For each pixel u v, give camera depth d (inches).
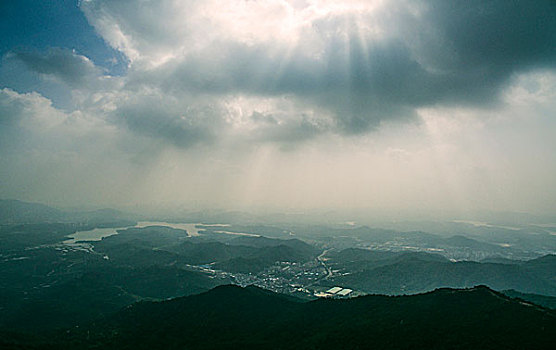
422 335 4835.1
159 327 7253.9
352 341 5103.3
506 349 4180.6
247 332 6712.6
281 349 5531.5
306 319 6791.3
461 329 4817.9
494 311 5187.0
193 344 6353.3
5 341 5895.7
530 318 4835.1
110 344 6501.0
